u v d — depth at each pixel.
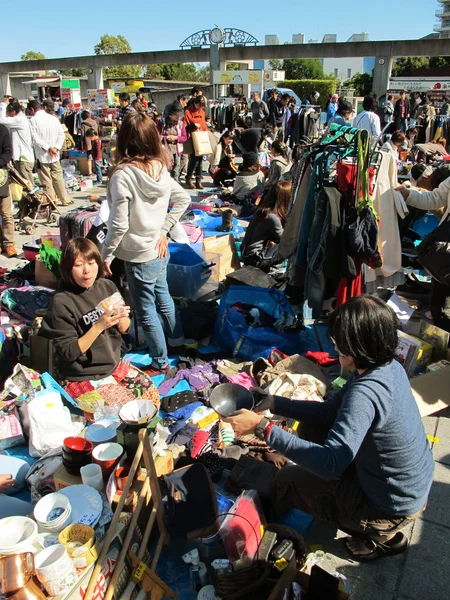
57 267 4.79
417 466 2.04
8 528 1.90
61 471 2.44
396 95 20.23
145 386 3.38
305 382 3.43
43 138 8.23
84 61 37.03
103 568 1.89
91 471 2.31
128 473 2.27
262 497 2.53
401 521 2.14
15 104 7.84
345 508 2.20
